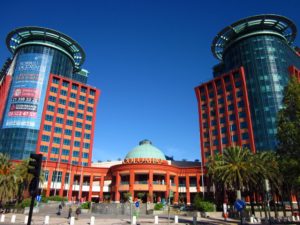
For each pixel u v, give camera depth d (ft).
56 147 345.31
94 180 341.82
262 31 348.59
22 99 344.49
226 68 383.04
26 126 332.39
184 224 109.60
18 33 383.24
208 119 358.64
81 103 391.45
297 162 87.35
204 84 380.58
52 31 383.24
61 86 379.14
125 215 167.63
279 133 96.32
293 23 345.92
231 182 156.25
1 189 156.56
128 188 248.73
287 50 358.43
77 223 113.50
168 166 267.39
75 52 431.43
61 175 304.30
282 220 144.56
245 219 130.72
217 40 384.47
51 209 205.77
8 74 390.83
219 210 180.34
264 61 330.54
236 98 334.03
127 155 302.25
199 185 284.20
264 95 311.47
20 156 315.99
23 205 176.76
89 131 383.65
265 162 157.28
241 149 169.17
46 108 353.92
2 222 111.86
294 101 95.55
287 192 165.68
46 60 378.12
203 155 345.92
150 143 316.19
